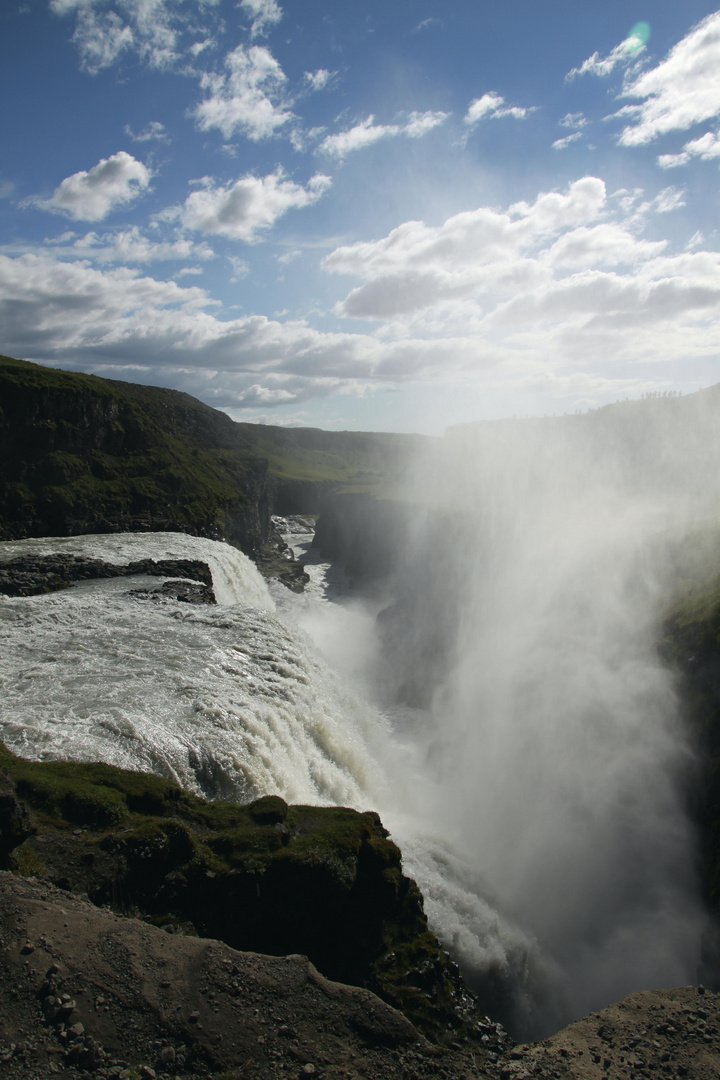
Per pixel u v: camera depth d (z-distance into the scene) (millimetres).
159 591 43500
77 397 78500
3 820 13039
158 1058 8719
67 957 10156
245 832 16344
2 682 24953
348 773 27328
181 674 27016
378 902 16047
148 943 11000
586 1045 10930
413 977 14852
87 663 27922
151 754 19797
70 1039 8648
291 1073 8898
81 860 13898
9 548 58031
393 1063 9453
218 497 92688
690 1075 10078
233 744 21141
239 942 14289
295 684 29297
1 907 11117
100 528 72938
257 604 66000
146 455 88750
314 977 10898
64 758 18891
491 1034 14234
